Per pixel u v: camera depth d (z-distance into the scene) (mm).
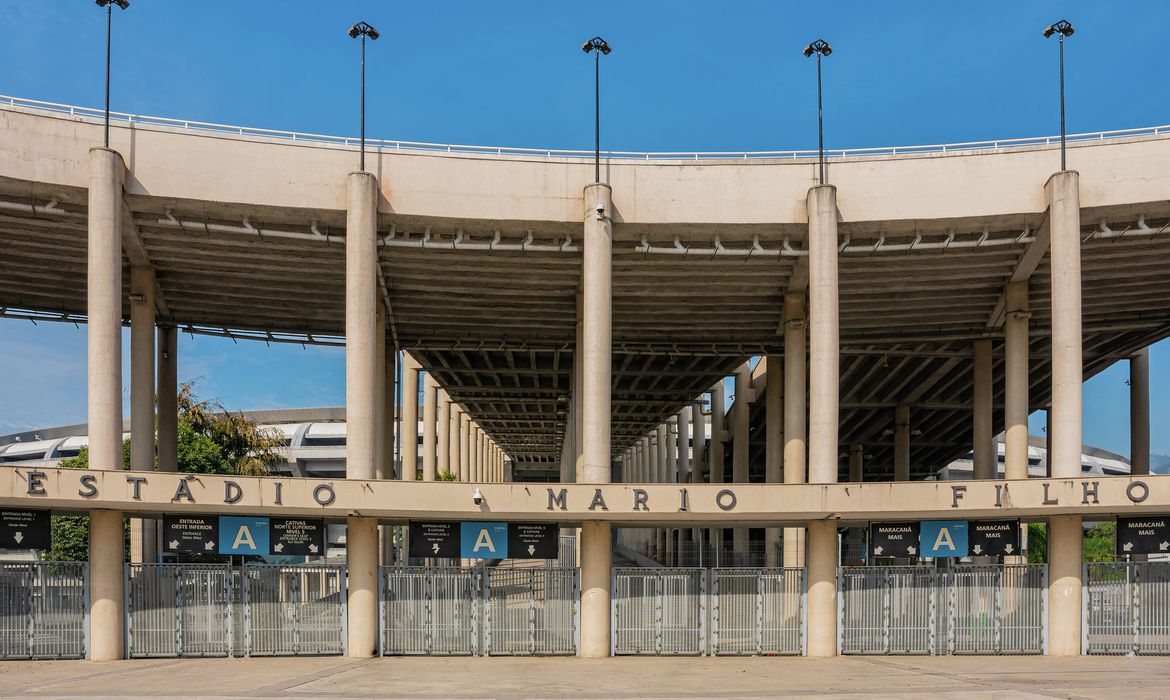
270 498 25797
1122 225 30328
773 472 46469
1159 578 27094
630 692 18281
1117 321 41812
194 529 26938
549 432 90000
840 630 27391
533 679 20672
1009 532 28250
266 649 26172
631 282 36344
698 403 67188
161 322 42219
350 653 26422
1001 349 45719
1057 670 22594
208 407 50938
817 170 30453
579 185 30328
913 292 37719
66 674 21969
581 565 27391
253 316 42688
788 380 37000
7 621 25344
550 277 36250
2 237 32844
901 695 17703
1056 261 28906
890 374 51625
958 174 30109
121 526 26422
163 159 28766
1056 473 28219
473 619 26766
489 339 46188
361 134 29766
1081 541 27531
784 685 19453
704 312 40312
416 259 33969
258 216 30016
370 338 28656
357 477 27938
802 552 37938
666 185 30422
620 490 26688
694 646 26984
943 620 27469
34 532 25844
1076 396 28266
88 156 28172
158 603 26125
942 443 70250
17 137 27719
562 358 54375
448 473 71438
